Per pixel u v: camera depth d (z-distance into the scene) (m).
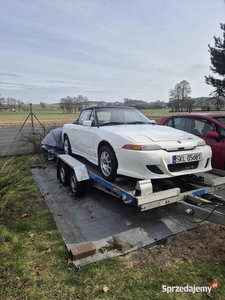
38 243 2.86
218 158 4.77
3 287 2.15
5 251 2.66
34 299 2.03
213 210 2.55
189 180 3.70
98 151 3.95
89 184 4.30
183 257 2.60
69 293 2.11
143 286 2.19
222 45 15.30
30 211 3.76
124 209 3.82
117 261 2.52
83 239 2.95
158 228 3.21
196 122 5.48
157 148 2.96
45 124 9.14
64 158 4.76
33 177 5.62
